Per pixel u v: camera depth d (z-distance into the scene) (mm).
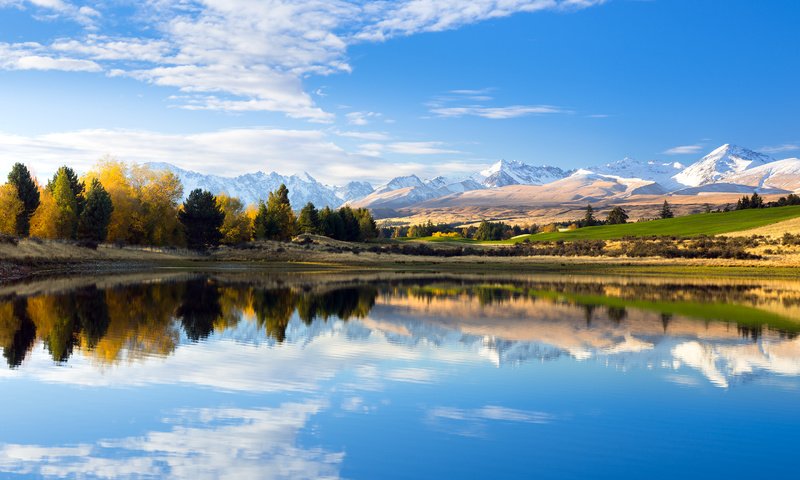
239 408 19031
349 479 14305
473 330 35375
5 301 42562
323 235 171250
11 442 15953
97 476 14062
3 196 84875
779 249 119875
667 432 17656
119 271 82812
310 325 36094
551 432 17516
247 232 137625
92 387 20781
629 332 35375
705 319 41406
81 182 112625
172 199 120188
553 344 31031
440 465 15141
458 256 144625
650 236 156000
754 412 19531
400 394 20969
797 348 30453
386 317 40594
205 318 37344
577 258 135375
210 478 14102
